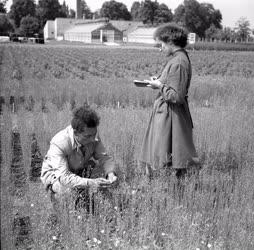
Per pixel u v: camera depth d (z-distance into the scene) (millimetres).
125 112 9359
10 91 12547
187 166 5645
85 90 13422
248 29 118562
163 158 5637
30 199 4812
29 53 39938
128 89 13625
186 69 5488
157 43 5840
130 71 26828
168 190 5000
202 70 28484
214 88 15125
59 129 7629
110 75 23188
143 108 11859
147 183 5004
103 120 8242
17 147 7523
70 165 5020
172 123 5621
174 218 4238
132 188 5129
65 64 28016
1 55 32438
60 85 14273
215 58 40750
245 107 9883
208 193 4895
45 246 3826
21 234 4289
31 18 126812
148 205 4566
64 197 4387
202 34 149875
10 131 7387
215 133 7359
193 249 3826
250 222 4277
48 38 138875
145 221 4172
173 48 5660
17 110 10602
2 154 6215
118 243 3869
